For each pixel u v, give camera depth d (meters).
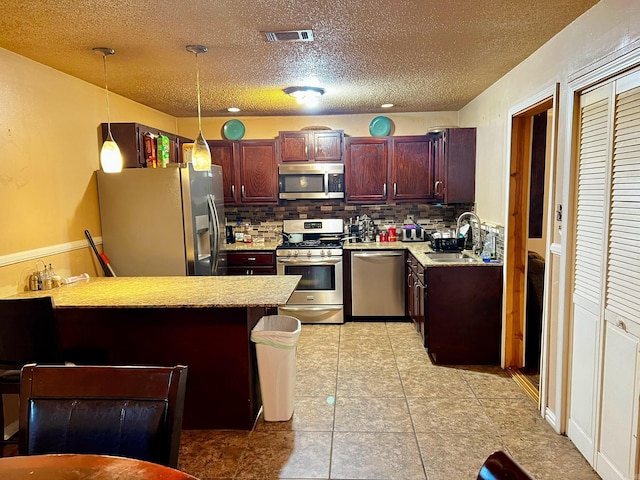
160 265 3.54
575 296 2.34
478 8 2.11
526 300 3.44
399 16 2.20
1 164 2.56
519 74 3.10
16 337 2.13
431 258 4.16
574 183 2.32
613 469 2.00
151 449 1.27
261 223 5.38
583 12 2.18
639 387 1.82
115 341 2.69
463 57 2.92
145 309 2.65
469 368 3.50
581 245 2.28
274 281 3.04
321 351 3.93
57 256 3.05
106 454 1.28
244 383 2.66
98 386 1.33
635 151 1.83
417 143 4.84
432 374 3.39
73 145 3.23
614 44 1.95
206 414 2.69
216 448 2.46
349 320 4.89
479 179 4.20
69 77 3.18
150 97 4.00
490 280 3.50
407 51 2.77
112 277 3.28
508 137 3.29
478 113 4.20
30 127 2.79
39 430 1.31
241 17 2.17
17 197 2.69
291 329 2.91
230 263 4.80
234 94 3.93
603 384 2.09
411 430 2.60
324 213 5.34
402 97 4.23
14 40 2.44
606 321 2.05
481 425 2.64
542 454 2.33
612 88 1.98
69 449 1.29
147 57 2.79
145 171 3.47
